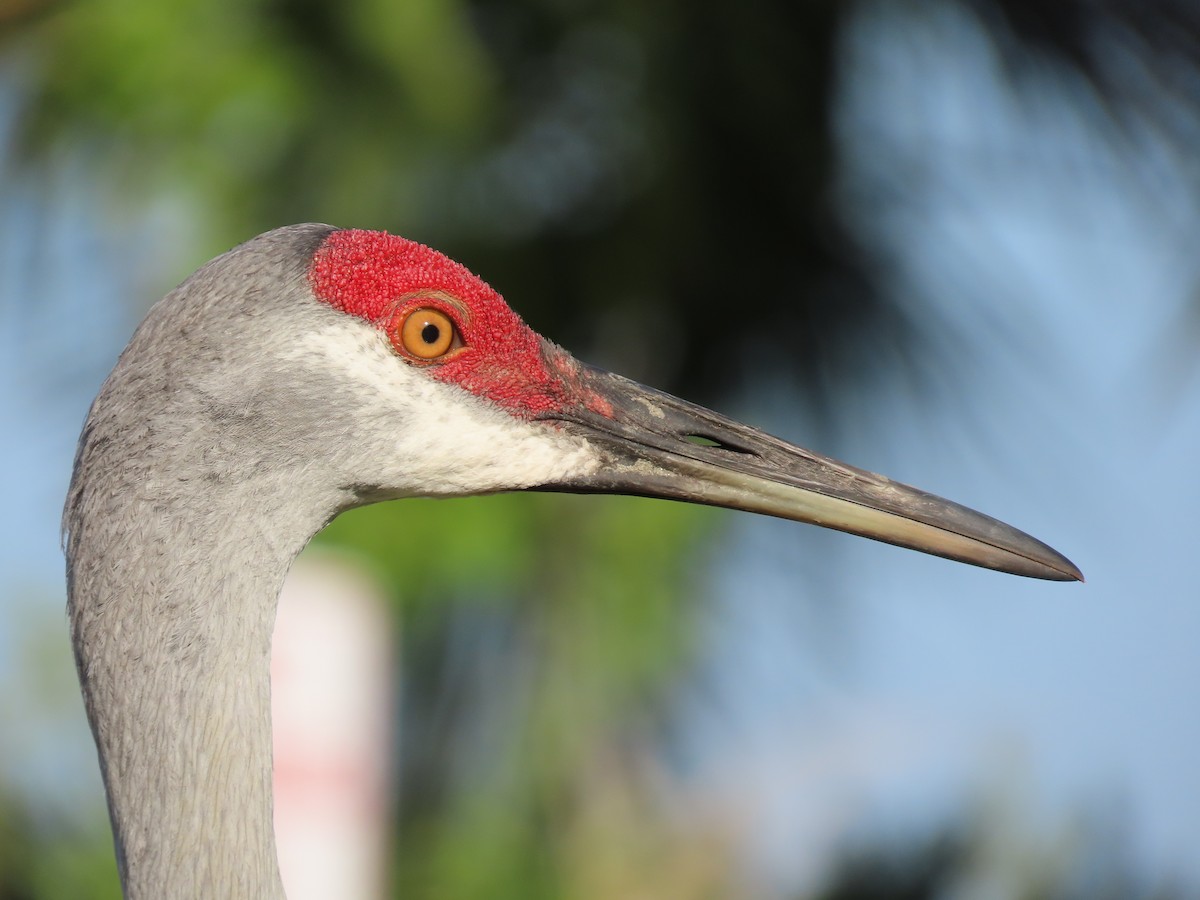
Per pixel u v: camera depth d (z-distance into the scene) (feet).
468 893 35.68
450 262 22.61
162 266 34.68
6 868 30.09
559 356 23.79
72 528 20.56
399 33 32.27
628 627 35.73
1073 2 33.30
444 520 34.04
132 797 19.99
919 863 30.83
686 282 34.81
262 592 20.95
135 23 32.76
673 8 32.78
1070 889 29.68
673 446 24.12
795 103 33.73
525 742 35.81
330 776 30.71
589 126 34.06
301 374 21.36
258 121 33.42
